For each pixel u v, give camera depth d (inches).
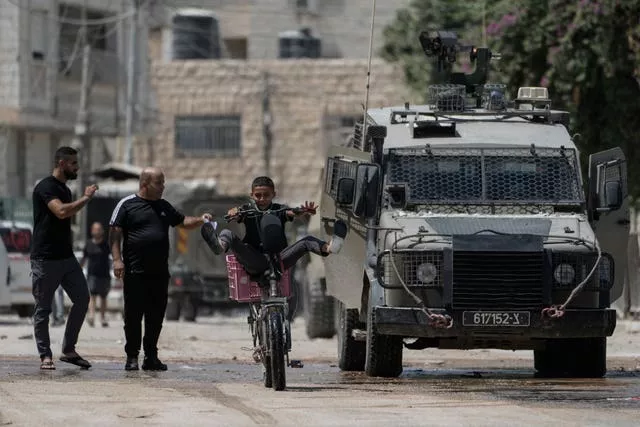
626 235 1760.6
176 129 6914.4
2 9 5083.7
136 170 4626.0
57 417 1255.5
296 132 6835.6
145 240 1764.3
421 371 1889.8
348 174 1756.9
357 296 1755.7
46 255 1764.3
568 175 1769.2
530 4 2962.6
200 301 3757.4
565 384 1628.9
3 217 4483.3
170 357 2094.0
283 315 1496.1
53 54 5231.3
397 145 1776.6
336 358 2144.4
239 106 6860.2
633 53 2866.6
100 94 5551.2
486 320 1649.9
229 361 2017.7
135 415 1263.5
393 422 1227.2
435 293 1659.7
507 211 1740.9
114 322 3442.4
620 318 3014.3
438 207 1736.0
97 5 5472.4
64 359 1807.3
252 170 6855.3
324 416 1269.7
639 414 1301.7
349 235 1754.4
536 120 1847.9
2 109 5017.2
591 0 2864.2
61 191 1769.2
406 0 5979.3
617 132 2967.5
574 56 2928.2
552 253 1664.6
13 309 3523.6
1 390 1480.1
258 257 1487.5
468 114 1835.6
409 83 4094.5
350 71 6781.5
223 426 1194.6
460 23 3993.6
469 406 1359.5
